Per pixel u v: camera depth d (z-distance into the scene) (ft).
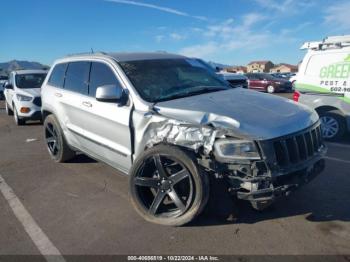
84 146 16.80
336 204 13.17
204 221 12.14
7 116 43.57
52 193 15.46
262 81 82.89
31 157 21.68
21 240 11.53
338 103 23.62
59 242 11.33
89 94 15.75
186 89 14.07
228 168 10.49
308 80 25.09
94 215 13.10
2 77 83.87
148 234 11.54
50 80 20.08
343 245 10.44
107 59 15.15
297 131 11.00
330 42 23.73
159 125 11.84
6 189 16.21
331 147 22.41
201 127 10.82
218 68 21.90
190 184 11.14
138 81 13.64
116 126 13.67
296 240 10.80
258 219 12.17
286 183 10.64
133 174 12.29
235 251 10.37
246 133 10.24
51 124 19.63
